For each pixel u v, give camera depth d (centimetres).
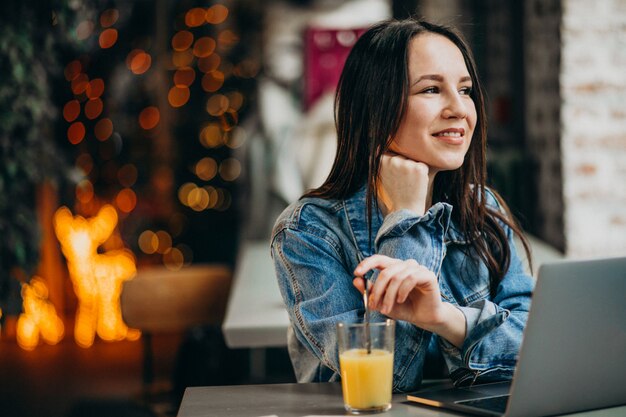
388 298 153
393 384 170
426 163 177
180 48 727
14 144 442
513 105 527
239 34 723
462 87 181
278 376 459
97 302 676
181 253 731
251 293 358
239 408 155
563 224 427
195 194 736
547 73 447
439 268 175
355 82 182
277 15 675
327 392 166
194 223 737
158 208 732
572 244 425
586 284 142
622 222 428
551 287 138
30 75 434
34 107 439
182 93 733
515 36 523
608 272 145
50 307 646
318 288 176
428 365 189
